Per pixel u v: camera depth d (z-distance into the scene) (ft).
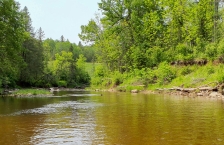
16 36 100.78
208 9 115.03
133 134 23.91
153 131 25.09
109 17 155.22
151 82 113.91
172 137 22.54
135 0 146.51
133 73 135.03
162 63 117.60
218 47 92.53
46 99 72.23
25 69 178.09
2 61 100.63
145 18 144.05
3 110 43.86
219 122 29.35
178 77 100.42
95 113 38.65
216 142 20.72
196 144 20.22
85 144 20.67
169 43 131.64
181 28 126.00
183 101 55.57
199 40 109.09
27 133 24.86
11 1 98.07
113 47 162.40
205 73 87.35
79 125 28.86
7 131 25.88
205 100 57.26
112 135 23.65
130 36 152.56
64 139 22.35
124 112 39.17
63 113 39.22
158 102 54.85
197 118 32.22
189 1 128.47
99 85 175.22
